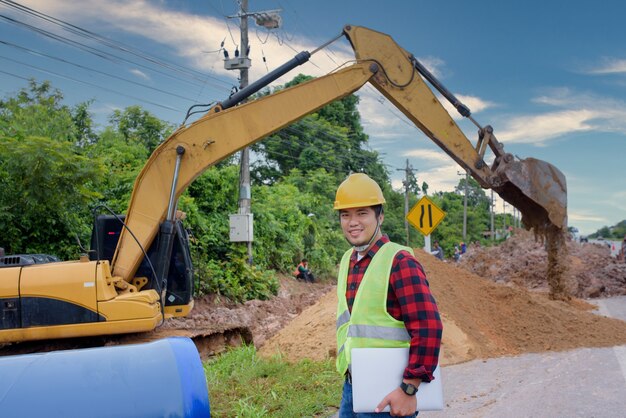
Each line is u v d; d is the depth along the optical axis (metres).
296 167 41.16
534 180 11.25
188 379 2.88
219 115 10.19
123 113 24.62
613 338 9.86
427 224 13.86
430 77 11.18
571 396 6.59
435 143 11.24
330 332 9.66
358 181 3.19
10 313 8.89
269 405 6.47
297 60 10.48
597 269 22.08
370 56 10.77
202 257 17.94
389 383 2.87
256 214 23.16
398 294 2.95
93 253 10.05
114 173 17.28
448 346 8.97
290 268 25.12
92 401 2.67
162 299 9.90
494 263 26.19
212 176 20.38
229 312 14.82
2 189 12.55
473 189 100.81
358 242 3.14
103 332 9.02
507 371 8.04
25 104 19.20
